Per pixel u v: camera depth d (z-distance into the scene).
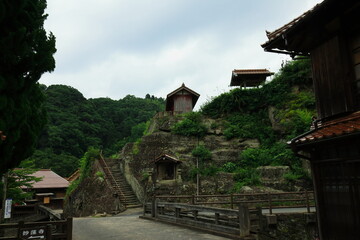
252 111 29.95
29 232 7.46
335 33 7.73
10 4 6.28
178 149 27.23
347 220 6.47
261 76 32.69
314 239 11.87
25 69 7.05
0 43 6.09
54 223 7.93
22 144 7.65
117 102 85.94
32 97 8.01
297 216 12.12
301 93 27.11
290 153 23.30
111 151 61.09
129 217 17.75
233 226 9.77
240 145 27.20
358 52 7.37
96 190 25.80
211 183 23.25
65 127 59.00
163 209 15.05
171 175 24.89
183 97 34.12
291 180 21.08
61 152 55.16
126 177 27.86
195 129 28.22
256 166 24.45
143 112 80.69
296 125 24.03
